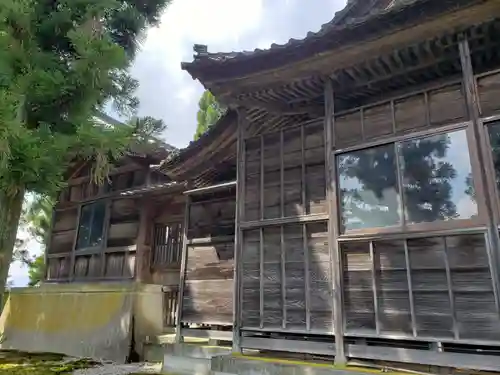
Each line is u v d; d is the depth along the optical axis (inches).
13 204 158.6
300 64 169.2
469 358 123.1
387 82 177.6
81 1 165.5
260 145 196.7
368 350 142.3
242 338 177.2
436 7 134.4
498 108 133.5
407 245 140.8
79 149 170.1
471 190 132.3
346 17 203.5
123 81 197.6
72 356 307.4
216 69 180.7
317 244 165.6
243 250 187.9
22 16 145.5
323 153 174.1
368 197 154.0
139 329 292.0
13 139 124.0
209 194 257.4
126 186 392.2
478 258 126.2
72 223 410.3
